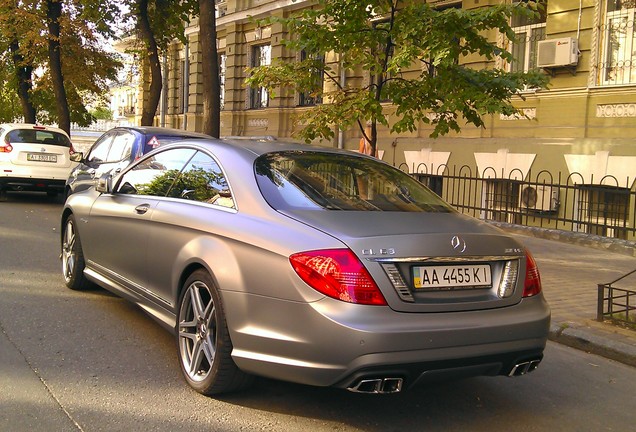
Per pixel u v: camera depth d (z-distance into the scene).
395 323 3.20
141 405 3.75
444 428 3.70
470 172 13.42
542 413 4.02
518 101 12.57
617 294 7.08
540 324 3.63
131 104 37.22
